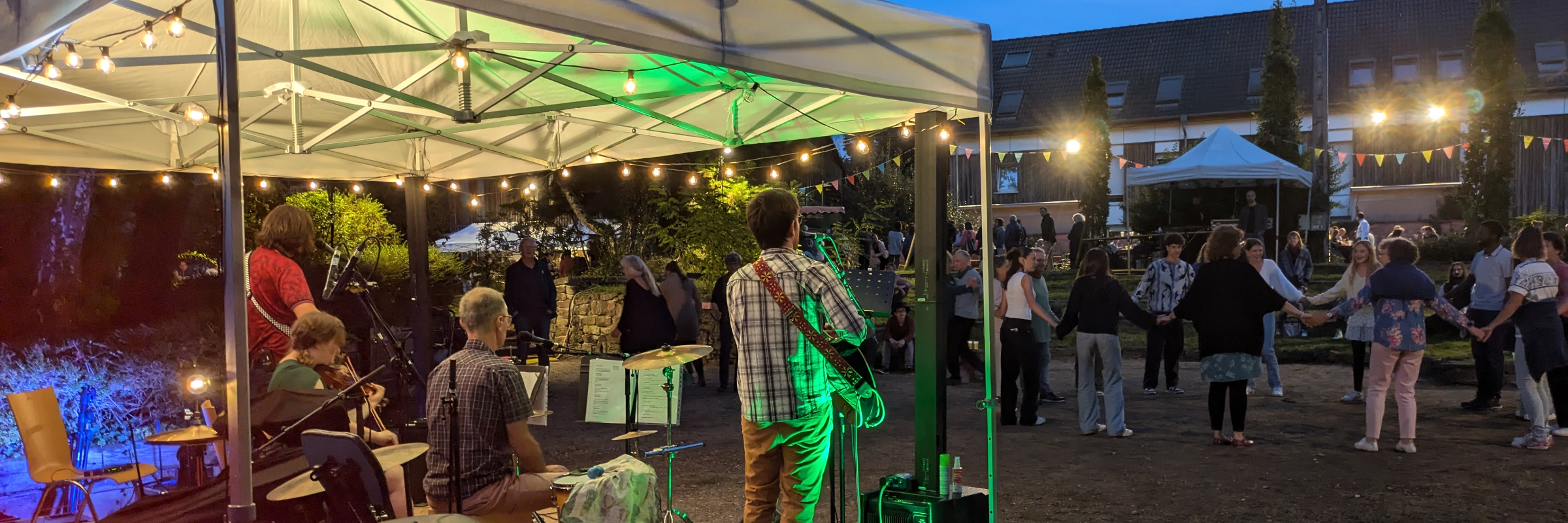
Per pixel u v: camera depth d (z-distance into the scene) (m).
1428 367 10.13
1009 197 34.16
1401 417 6.54
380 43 5.52
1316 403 8.73
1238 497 5.52
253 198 13.81
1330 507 5.26
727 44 3.40
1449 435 7.09
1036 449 7.05
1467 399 8.71
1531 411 6.52
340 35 5.40
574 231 17.31
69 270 9.70
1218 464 6.37
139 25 4.52
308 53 4.13
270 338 4.34
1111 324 7.37
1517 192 29.28
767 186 15.70
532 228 17.34
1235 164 17.86
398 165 8.27
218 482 3.82
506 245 17.45
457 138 7.12
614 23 3.02
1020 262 8.67
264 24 5.16
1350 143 30.97
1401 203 30.20
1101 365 9.29
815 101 5.71
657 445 7.58
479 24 5.03
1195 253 19.16
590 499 3.47
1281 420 7.93
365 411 4.57
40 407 4.44
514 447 3.79
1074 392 10.21
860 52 3.92
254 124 6.70
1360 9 33.94
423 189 8.39
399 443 5.12
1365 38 32.94
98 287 9.73
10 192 9.76
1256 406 8.70
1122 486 5.85
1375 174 30.56
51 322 9.24
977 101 4.50
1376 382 6.58
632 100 5.71
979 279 10.60
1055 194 33.56
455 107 6.48
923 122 4.59
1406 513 5.09
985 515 4.54
